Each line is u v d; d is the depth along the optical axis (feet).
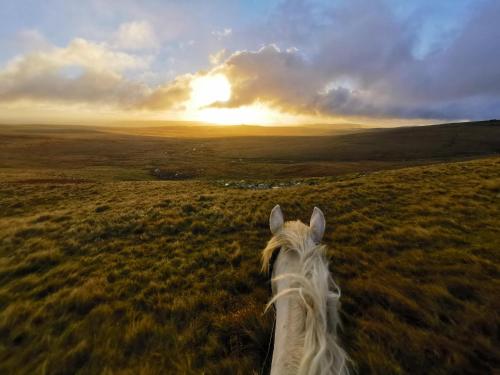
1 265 18.25
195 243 20.75
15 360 9.32
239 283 13.56
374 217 23.48
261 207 29.45
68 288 14.29
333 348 3.44
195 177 183.42
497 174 35.42
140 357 8.90
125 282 14.56
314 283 4.13
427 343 7.88
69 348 9.66
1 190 62.59
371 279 12.34
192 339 9.48
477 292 10.90
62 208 43.42
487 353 7.51
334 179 88.63
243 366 7.89
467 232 18.21
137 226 24.71
